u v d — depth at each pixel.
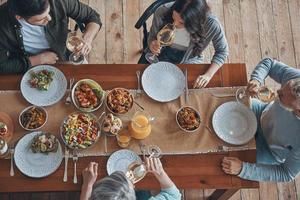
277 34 3.05
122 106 1.80
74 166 1.72
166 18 2.05
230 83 1.94
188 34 2.09
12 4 1.66
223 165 1.77
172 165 1.76
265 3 3.12
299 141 1.79
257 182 1.79
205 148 1.79
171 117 1.83
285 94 1.68
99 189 1.15
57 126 1.77
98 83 1.87
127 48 2.89
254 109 1.99
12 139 1.74
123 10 2.97
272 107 1.86
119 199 1.12
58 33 2.05
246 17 3.07
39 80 1.82
